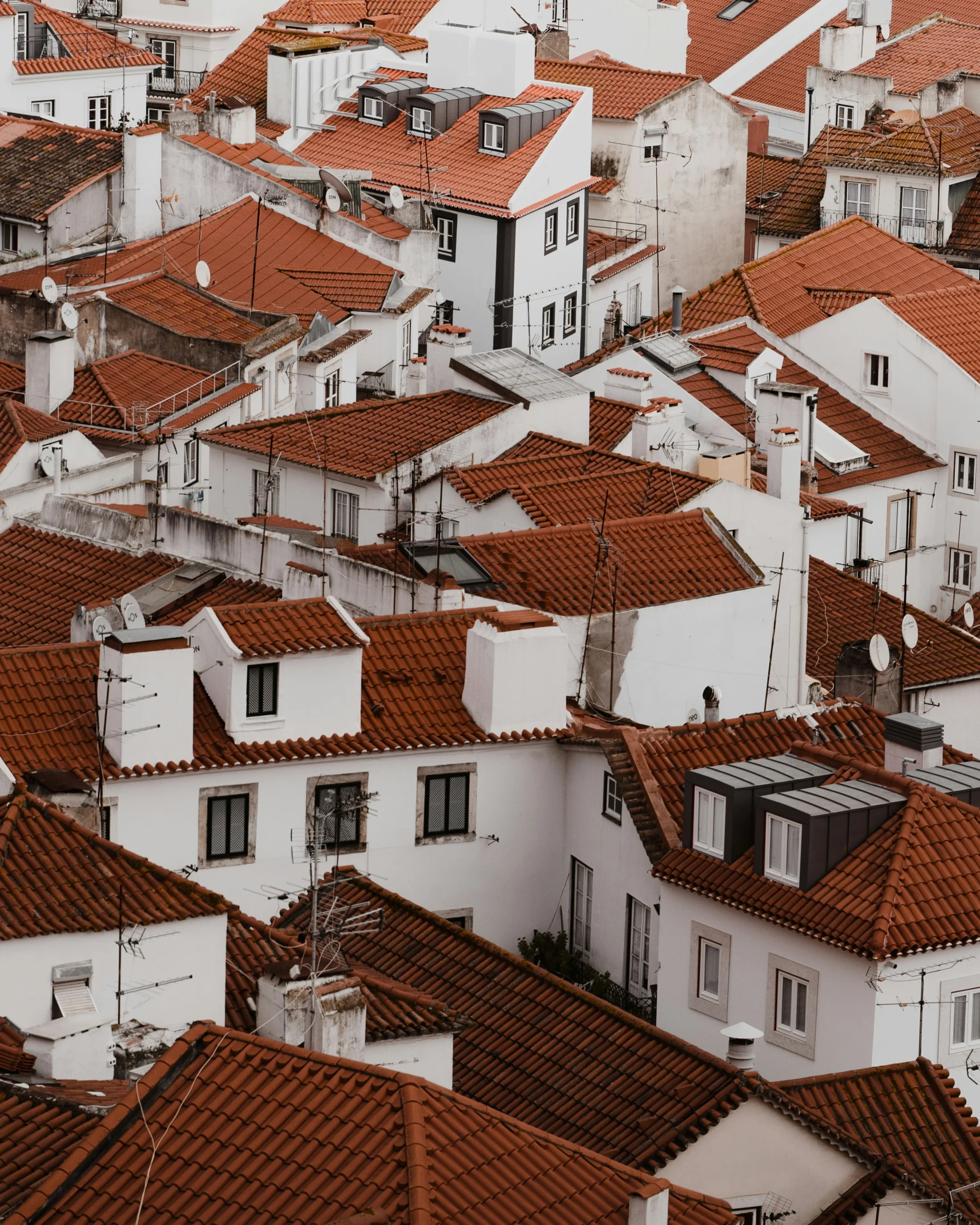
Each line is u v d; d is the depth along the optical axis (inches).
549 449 4731.8
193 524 4151.1
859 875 3021.7
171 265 5871.1
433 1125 2165.4
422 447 4662.9
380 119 6766.7
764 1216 2684.5
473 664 3518.7
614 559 4018.2
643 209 7160.4
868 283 6245.1
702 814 3169.3
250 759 3353.8
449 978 3073.3
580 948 3503.9
